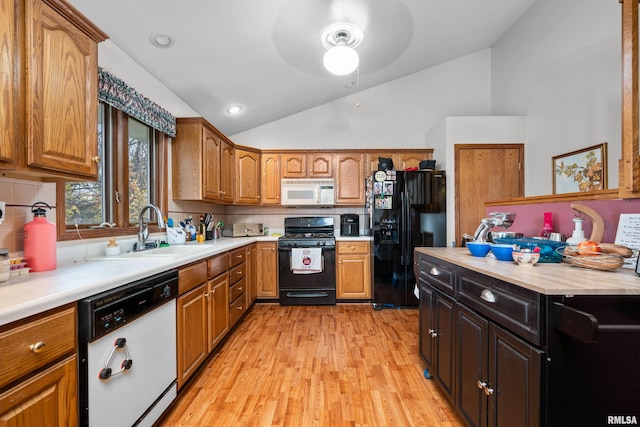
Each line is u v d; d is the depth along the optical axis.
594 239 1.29
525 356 0.93
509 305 1.02
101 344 1.08
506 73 3.73
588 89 2.57
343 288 3.54
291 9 2.07
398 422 1.50
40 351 0.85
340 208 4.17
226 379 1.90
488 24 3.42
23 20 1.03
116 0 1.62
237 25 2.07
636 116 1.10
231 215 4.17
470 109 4.11
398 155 3.84
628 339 0.88
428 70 4.16
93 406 1.03
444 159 3.47
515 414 0.99
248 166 3.73
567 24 2.78
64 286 1.01
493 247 1.41
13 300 0.83
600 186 2.44
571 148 2.75
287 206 4.12
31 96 1.05
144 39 1.97
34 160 1.06
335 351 2.29
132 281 1.27
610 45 2.37
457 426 1.47
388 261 3.39
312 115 4.17
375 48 3.05
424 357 1.88
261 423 1.49
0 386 0.74
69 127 1.23
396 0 2.40
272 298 3.57
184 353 1.71
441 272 1.62
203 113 3.26
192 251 2.04
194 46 2.17
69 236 1.59
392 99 4.16
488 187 3.39
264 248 3.57
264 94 3.27
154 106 2.27
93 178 1.38
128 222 2.18
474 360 1.26
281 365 2.08
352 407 1.62
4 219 1.26
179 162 2.72
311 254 3.44
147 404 1.35
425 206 3.39
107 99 1.77
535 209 1.78
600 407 0.87
